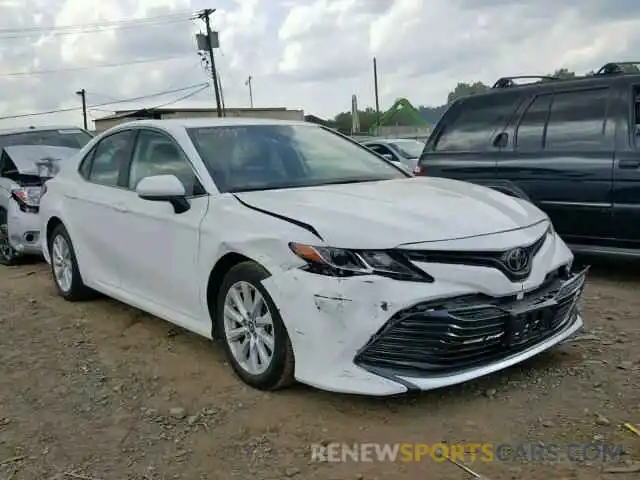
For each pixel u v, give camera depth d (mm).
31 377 4215
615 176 5688
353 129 39344
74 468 3066
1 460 3164
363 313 3223
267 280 3527
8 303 6129
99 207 5176
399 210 3617
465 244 3359
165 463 3076
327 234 3375
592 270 6391
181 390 3867
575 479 2768
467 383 3732
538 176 6195
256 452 3129
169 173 4551
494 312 3363
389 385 3213
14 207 7875
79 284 5770
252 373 3781
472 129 6832
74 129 9648
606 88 5934
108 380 4094
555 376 3781
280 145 4723
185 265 4191
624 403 3416
